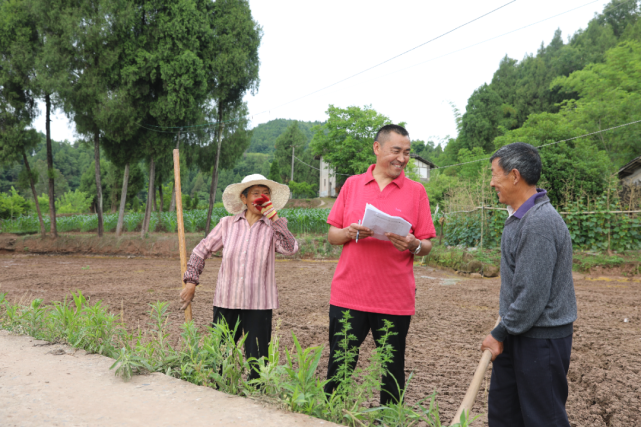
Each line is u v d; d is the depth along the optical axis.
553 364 1.91
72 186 83.00
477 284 10.47
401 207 2.65
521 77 52.56
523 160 2.00
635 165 17.48
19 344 2.93
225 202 3.05
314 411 1.93
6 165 18.03
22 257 17.03
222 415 1.84
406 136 2.64
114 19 17.27
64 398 2.01
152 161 19.48
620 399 3.44
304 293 8.75
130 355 2.42
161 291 8.63
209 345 2.40
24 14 17.16
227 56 19.69
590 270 11.57
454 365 4.27
